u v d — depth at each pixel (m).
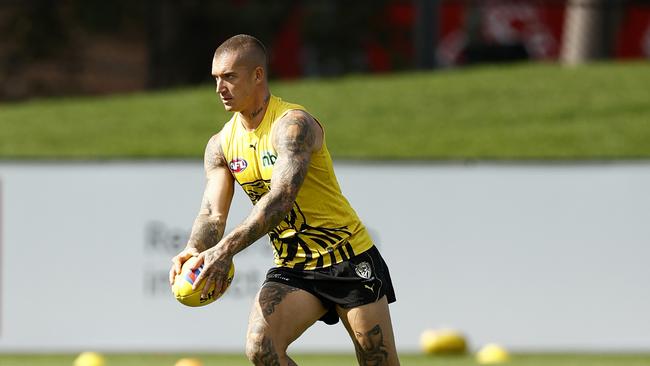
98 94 99.69
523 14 90.88
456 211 42.22
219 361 39.81
